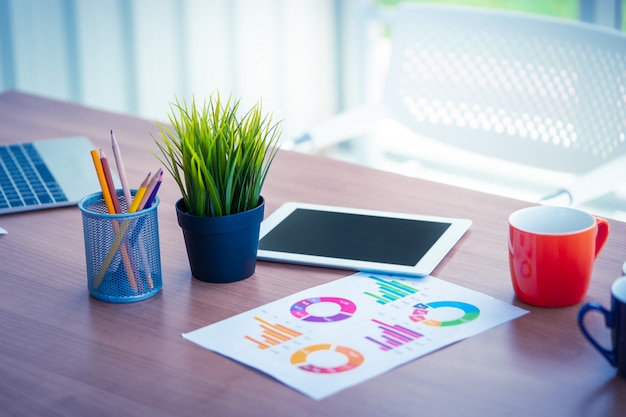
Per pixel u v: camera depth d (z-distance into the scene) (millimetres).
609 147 1717
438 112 1955
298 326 910
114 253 960
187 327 918
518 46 1829
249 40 3160
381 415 754
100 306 973
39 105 1804
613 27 2643
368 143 3363
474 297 963
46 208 1265
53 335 913
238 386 807
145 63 2914
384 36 3312
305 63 3359
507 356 842
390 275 1024
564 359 833
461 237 1125
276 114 3332
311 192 1303
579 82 1752
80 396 802
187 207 1012
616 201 2732
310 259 1058
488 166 3133
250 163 979
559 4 2738
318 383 803
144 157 1470
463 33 1896
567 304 937
